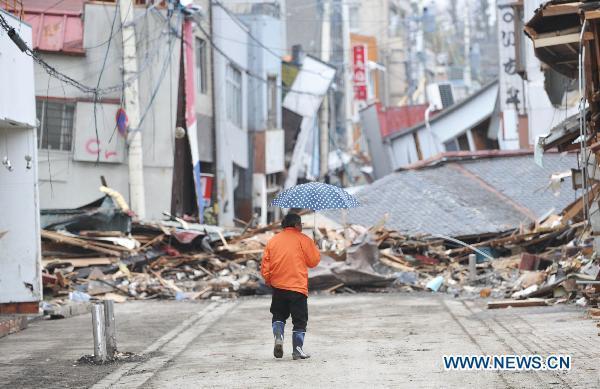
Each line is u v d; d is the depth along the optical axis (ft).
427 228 142.31
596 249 79.56
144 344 60.95
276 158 196.44
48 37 126.62
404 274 110.63
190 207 146.61
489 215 145.18
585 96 69.31
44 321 77.92
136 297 99.66
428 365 47.57
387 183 160.45
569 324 62.80
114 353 54.80
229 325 71.87
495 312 74.23
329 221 145.28
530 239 127.24
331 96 293.84
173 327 71.36
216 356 54.08
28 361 54.19
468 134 231.91
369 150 273.54
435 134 235.20
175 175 137.39
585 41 67.77
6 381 47.24
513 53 183.42
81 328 71.56
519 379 42.70
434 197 152.25
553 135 83.15
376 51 379.14
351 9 421.59
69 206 127.13
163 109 134.00
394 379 43.70
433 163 166.91
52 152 126.93
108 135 127.65
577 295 78.89
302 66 228.63
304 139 226.99
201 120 155.22
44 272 97.60
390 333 63.00
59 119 127.03
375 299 94.89
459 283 109.60
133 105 123.03
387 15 423.64
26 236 76.95
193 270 112.06
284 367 48.60
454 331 62.75
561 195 152.46
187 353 55.93
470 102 228.84
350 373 45.83
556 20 79.36
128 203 127.85
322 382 43.47
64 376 48.21
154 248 114.73
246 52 188.34
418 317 73.61
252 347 57.77
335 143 290.15
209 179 158.40
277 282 51.75
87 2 127.85
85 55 127.34
